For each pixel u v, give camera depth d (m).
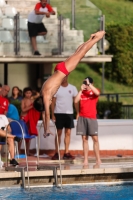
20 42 62.12
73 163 41.38
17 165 37.47
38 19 61.59
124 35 99.31
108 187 34.78
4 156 43.78
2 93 42.28
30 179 34.94
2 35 61.78
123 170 36.38
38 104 31.52
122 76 99.00
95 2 116.75
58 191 33.41
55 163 41.22
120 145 46.97
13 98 57.31
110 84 98.31
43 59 62.28
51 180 35.38
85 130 40.12
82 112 40.09
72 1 65.31
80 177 35.88
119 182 36.47
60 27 63.28
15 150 43.06
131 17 113.62
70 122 42.22
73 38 63.81
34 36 61.91
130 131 47.16
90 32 64.75
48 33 63.25
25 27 62.44
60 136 42.25
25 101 42.88
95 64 100.56
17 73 68.81
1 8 66.56
